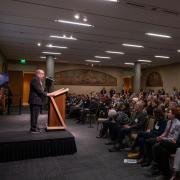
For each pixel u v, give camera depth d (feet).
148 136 13.76
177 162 10.61
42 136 14.64
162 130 13.35
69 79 53.31
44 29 23.20
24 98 52.80
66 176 11.37
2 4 16.75
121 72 58.03
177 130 11.71
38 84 15.23
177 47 30.50
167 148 11.53
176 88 46.14
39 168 12.39
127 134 16.25
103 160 13.88
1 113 32.24
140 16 18.39
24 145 13.69
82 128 24.52
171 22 19.76
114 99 28.89
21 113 34.86
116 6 16.37
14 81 49.57
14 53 39.24
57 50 35.06
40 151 14.07
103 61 47.14
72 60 46.85
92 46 31.19
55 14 18.57
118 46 30.66
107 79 56.80
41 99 15.72
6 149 13.29
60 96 16.48
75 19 19.74
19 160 13.55
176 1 15.17
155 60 43.11
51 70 40.11
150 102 20.06
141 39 26.35
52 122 16.26
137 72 45.65
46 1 15.97
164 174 11.45
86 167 12.66
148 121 15.47
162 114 13.91
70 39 27.30
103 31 23.32
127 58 41.55
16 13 18.60
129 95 35.86
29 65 50.60
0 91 31.40
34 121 15.66
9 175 11.41
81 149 16.17
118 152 15.56
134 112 17.69
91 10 17.38
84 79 54.60
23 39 27.96
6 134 15.06
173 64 47.65
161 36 24.76
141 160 13.37
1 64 38.29
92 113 27.37
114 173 11.85
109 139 19.22
